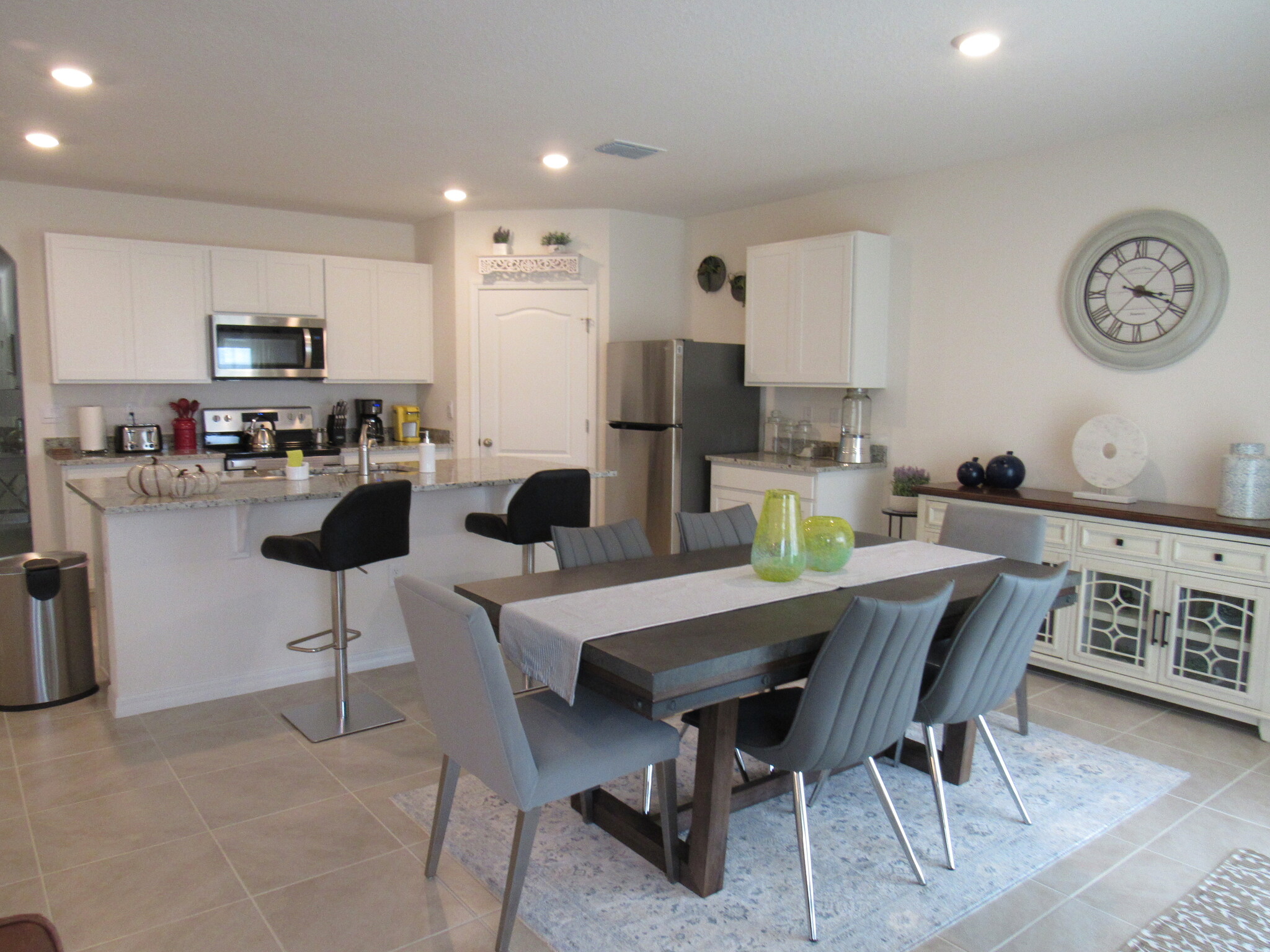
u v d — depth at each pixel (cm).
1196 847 247
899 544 326
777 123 374
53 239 491
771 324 509
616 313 579
